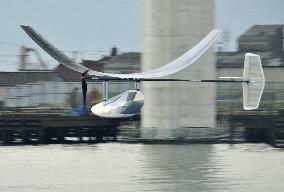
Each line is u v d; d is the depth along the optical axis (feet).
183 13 486.38
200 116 491.72
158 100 491.31
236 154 435.53
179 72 485.15
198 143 489.26
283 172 370.53
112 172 374.84
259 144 497.87
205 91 491.72
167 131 490.90
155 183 345.51
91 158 424.87
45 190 333.21
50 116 524.93
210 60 488.85
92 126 518.37
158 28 489.67
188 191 327.47
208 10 487.61
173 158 418.92
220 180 350.43
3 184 346.74
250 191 326.65
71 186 340.80
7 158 428.56
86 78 391.45
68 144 505.25
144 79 427.33
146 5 493.77
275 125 491.31
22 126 513.86
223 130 502.38
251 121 512.63
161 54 489.26
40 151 462.60
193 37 486.79
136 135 510.58
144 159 418.10
